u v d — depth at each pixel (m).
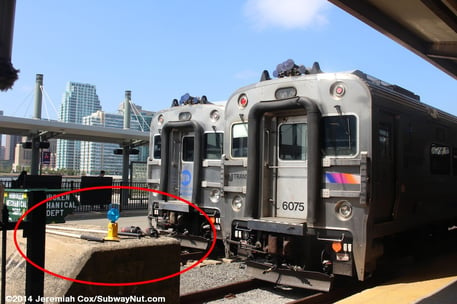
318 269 6.76
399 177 7.21
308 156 6.63
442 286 6.34
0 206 3.04
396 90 8.17
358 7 7.79
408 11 8.27
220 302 6.45
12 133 18.06
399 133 7.27
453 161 10.23
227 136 8.23
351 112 6.45
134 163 21.70
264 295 6.89
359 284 7.51
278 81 7.30
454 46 9.70
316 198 6.51
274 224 6.80
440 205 9.38
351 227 6.29
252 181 7.37
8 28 2.30
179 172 10.77
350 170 6.36
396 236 7.99
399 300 5.57
